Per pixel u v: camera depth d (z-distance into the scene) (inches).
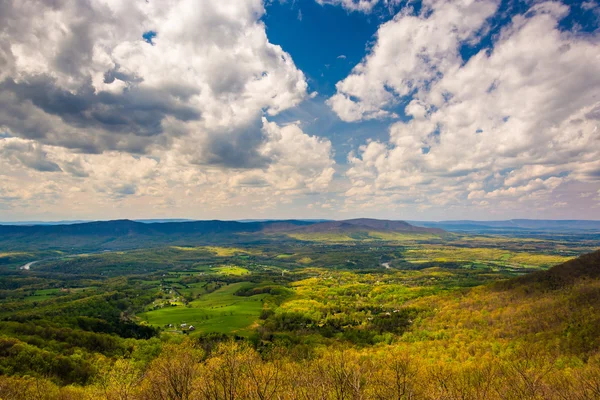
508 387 1528.1
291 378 1195.9
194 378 1267.2
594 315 3676.2
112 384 1935.3
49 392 2129.7
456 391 1302.9
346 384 1063.6
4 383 2000.5
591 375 1611.7
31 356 2992.1
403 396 1146.7
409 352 3752.5
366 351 3850.9
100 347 3848.4
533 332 3902.6
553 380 1749.5
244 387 1107.9
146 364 3009.4
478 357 3326.8
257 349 3745.1
